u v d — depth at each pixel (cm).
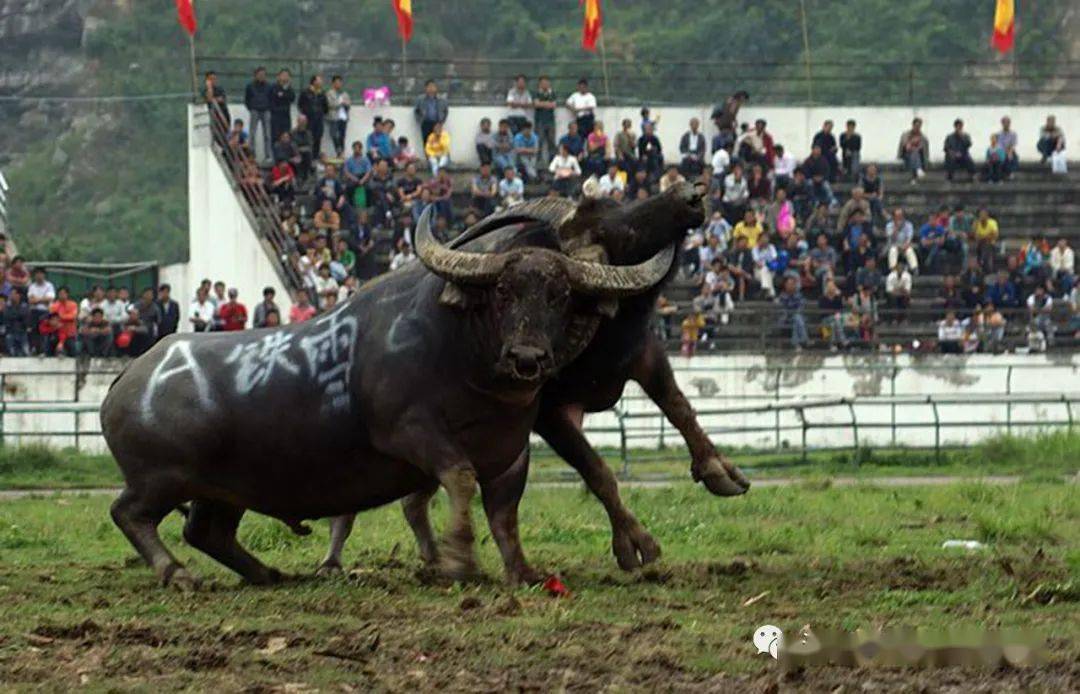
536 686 2406
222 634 2736
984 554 3906
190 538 3550
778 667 2520
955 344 8700
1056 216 9794
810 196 9425
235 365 3428
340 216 8838
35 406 7938
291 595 3256
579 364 3500
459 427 3294
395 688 2397
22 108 17212
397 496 3453
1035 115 10206
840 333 8706
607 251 3450
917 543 4209
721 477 3709
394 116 9562
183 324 9469
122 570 3741
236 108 9669
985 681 2442
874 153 10088
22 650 2648
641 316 3469
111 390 3497
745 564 3669
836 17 15700
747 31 15600
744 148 9506
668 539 4312
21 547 4256
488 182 9044
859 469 7000
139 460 3434
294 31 16675
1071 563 3591
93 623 2814
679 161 9781
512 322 3139
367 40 16550
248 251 8875
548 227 3403
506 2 16650
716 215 9075
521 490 3431
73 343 8338
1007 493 5412
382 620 2897
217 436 3406
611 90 15188
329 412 3366
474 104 9675
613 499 3609
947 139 9931
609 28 16325
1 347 8331
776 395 8412
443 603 3098
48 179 16588
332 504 3444
